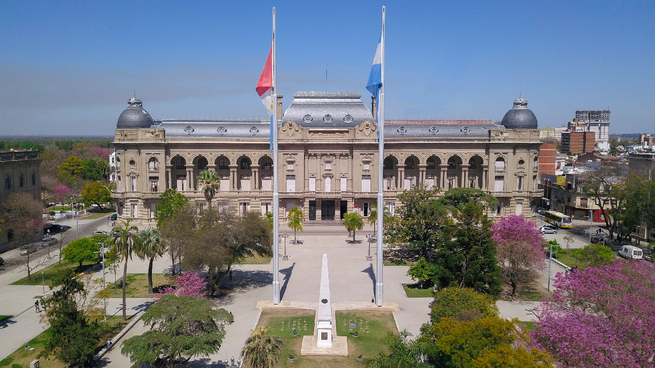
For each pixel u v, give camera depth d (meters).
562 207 144.00
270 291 76.19
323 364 52.25
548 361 42.41
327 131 126.75
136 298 73.00
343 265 91.75
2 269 87.88
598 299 49.44
